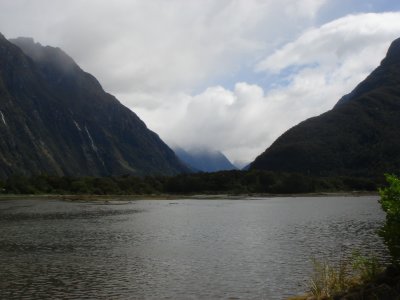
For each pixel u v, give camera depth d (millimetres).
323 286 23172
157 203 157500
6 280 33062
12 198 183875
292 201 170500
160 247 49250
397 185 20469
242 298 27750
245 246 49562
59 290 30188
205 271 35812
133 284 31688
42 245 51031
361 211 109188
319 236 58188
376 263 23797
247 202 163625
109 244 51750
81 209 119000
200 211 112250
